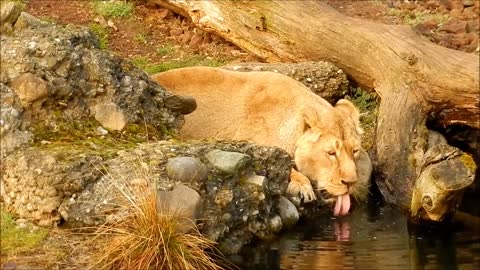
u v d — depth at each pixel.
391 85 13.96
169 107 11.20
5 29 10.62
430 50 14.03
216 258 9.59
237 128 12.37
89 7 16.56
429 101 13.74
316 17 15.12
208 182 9.80
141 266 8.65
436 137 13.66
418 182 11.54
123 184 9.35
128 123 10.63
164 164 9.70
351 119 12.27
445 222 11.55
